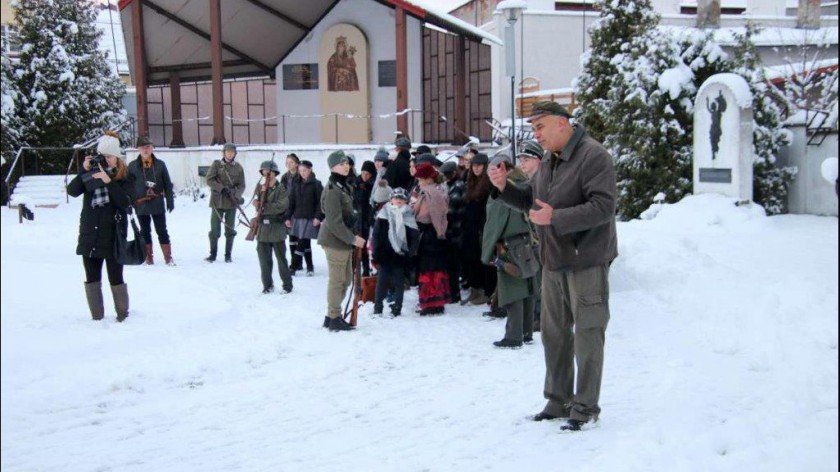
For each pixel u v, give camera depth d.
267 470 5.21
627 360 7.98
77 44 33.66
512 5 14.15
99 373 7.40
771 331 8.48
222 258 15.53
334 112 30.05
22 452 5.62
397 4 25.48
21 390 6.93
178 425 6.26
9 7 33.09
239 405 6.79
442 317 10.36
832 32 27.14
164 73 30.75
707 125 17.89
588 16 35.56
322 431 6.07
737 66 19.23
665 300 10.77
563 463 5.07
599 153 5.50
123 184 9.22
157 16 27.98
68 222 22.02
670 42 19.28
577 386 5.78
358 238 9.45
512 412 6.38
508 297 8.57
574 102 28.52
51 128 32.53
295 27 29.73
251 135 33.00
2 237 18.69
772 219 17.75
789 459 4.70
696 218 16.92
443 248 10.49
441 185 10.69
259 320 9.98
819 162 18.53
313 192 13.44
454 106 28.17
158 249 16.80
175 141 28.58
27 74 32.84
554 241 5.65
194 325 9.29
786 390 6.40
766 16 33.75
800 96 23.45
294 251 13.77
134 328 8.88
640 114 19.03
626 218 19.22
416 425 6.15
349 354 8.48
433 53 29.00
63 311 9.81
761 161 18.38
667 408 6.20
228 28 28.69
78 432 6.09
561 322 5.97
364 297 10.86
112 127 33.81
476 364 8.06
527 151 7.90
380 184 11.82
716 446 5.11
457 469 5.08
